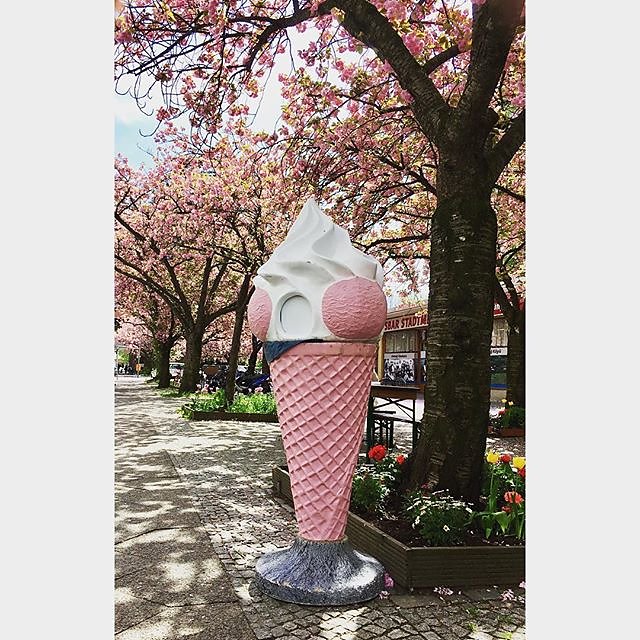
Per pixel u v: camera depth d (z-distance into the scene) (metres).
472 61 4.85
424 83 5.31
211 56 6.80
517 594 3.76
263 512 5.65
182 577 4.01
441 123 5.16
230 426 12.48
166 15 5.95
